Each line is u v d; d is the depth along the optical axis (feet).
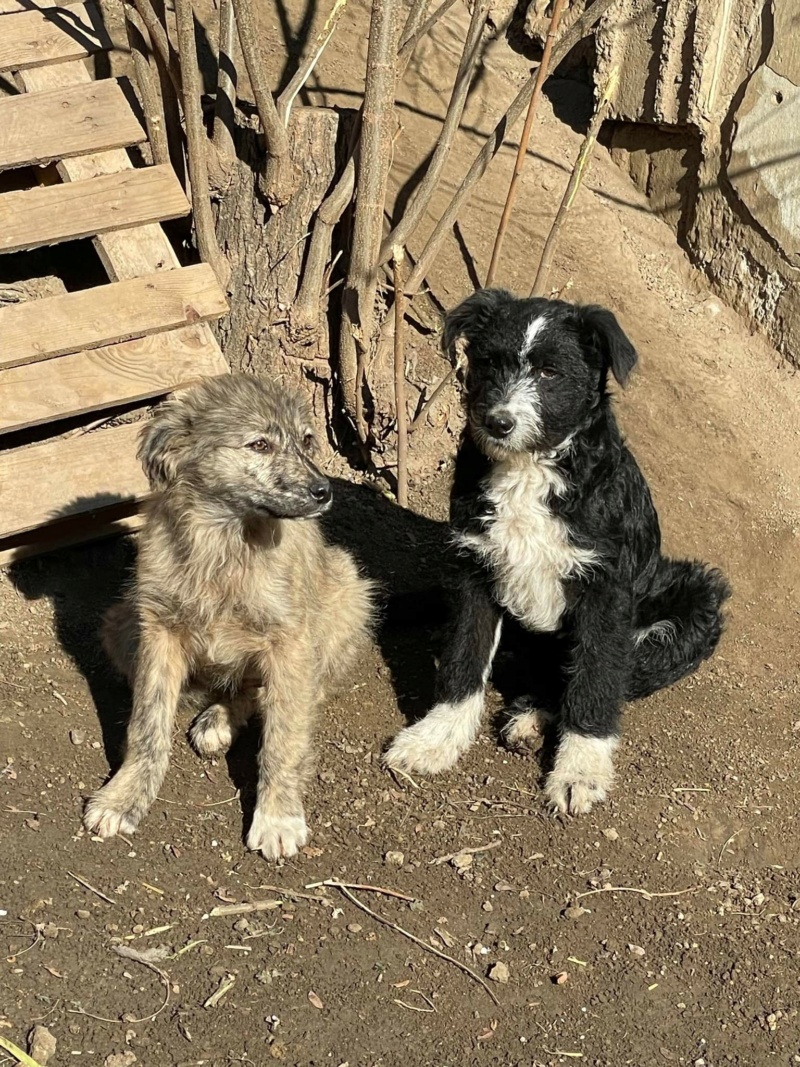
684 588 4.37
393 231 4.82
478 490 4.02
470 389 3.99
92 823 3.50
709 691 4.59
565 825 3.85
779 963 3.47
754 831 3.95
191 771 3.84
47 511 4.29
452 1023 3.15
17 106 5.02
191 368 4.57
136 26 5.00
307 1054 3.00
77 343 4.47
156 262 4.78
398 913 3.44
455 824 3.81
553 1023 3.20
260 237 5.05
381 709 4.28
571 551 3.91
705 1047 3.20
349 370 5.09
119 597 4.38
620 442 4.08
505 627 4.58
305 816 3.74
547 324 3.78
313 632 3.83
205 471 3.51
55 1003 3.00
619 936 3.49
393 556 5.02
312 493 3.51
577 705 4.01
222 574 3.55
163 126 5.12
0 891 3.26
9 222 4.68
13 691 3.98
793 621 5.01
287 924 3.34
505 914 3.50
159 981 3.11
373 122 4.58
